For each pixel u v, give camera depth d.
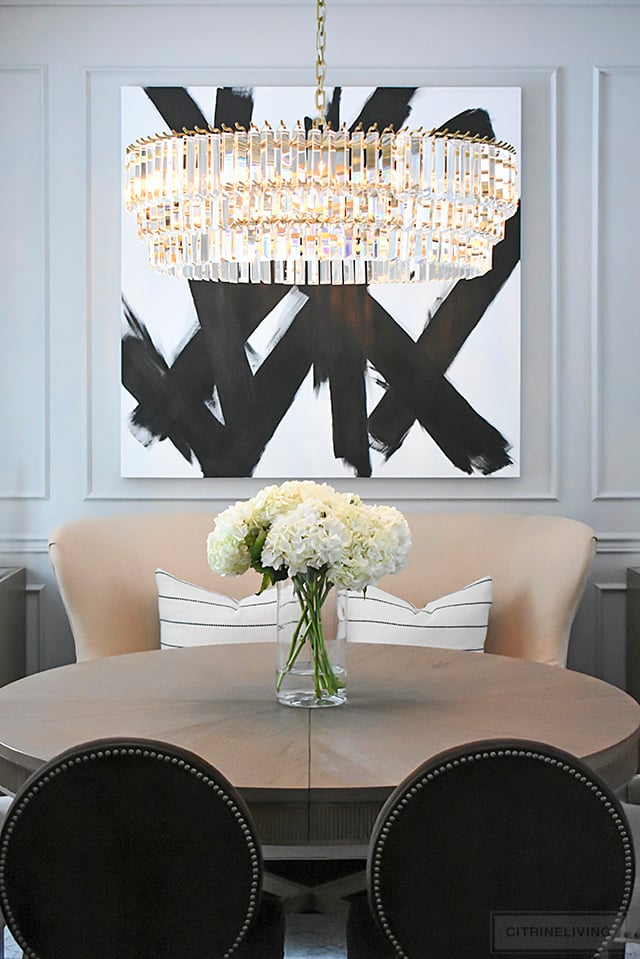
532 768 1.50
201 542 3.60
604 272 3.80
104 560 3.43
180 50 3.72
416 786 1.52
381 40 3.73
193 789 1.52
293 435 3.77
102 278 3.76
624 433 3.82
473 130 3.72
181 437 3.76
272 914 1.95
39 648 3.79
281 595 2.25
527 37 3.75
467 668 2.58
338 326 3.77
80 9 3.71
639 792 2.39
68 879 1.54
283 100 3.71
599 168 3.77
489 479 3.82
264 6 3.71
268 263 2.75
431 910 1.55
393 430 3.77
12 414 3.77
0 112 3.72
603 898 1.54
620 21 3.76
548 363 3.81
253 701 2.27
